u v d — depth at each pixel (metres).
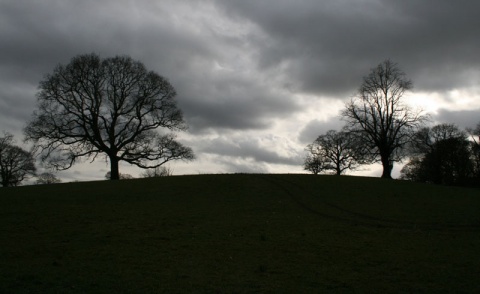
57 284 16.30
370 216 33.22
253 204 37.38
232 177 52.66
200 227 28.44
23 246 23.23
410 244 24.86
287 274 18.45
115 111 63.59
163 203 37.81
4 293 15.09
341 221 31.39
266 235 26.41
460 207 36.84
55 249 22.58
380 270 19.31
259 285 16.73
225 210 34.75
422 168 99.94
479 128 92.62
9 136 93.25
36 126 60.31
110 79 63.41
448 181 89.31
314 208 35.94
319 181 49.53
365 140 68.56
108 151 63.16
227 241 24.72
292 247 23.61
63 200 39.38
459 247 24.28
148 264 19.77
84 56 61.53
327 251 22.88
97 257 20.98
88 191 44.84
